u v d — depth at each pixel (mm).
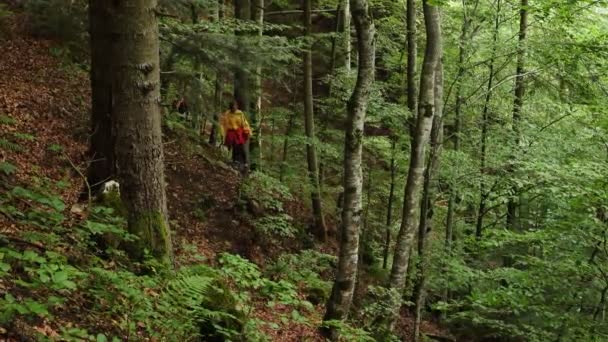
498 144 13211
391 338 9172
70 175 9258
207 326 5371
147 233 6285
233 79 13516
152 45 6445
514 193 12695
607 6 10086
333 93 15453
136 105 6359
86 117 11719
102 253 5730
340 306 8289
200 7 13102
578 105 11961
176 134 13680
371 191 16719
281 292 5598
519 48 11633
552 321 9922
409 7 11891
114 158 6371
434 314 13742
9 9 14438
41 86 11922
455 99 13680
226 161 14547
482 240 12102
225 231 11586
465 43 11375
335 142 17031
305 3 14680
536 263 10398
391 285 10172
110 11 6266
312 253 12211
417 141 10242
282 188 12703
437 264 12109
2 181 6344
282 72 13633
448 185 13359
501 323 10500
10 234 4996
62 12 12641
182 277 4906
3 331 3639
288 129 15836
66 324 4301
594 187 9953
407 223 10211
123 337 4516
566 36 11477
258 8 15047
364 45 8086
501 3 12844
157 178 6520
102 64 6387
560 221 10484
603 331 9805
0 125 9586
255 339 5762
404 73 15516
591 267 9891
